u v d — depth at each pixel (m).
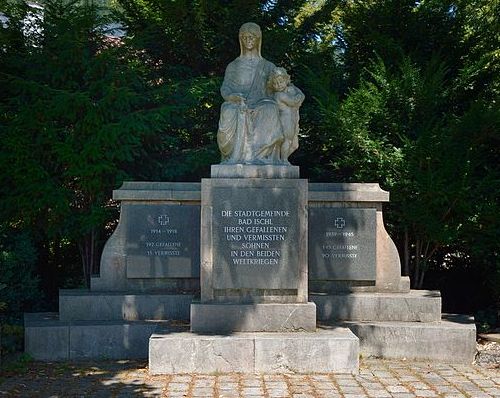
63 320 9.25
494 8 13.70
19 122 11.01
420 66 12.66
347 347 7.66
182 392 6.77
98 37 12.98
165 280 9.90
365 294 9.61
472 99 12.44
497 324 11.15
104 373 7.79
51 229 11.42
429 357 8.70
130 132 11.35
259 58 9.31
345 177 13.27
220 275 8.29
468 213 10.84
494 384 7.30
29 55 11.79
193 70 14.31
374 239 9.77
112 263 9.88
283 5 14.45
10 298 10.68
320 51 14.63
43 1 12.95
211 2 13.59
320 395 6.66
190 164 12.47
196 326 8.09
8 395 6.75
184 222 9.92
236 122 8.83
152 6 13.82
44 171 11.02
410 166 11.00
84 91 11.77
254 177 8.51
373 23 13.39
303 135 13.70
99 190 11.57
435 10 13.08
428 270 12.82
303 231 8.36
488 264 11.34
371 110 11.61
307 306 8.14
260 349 7.62
